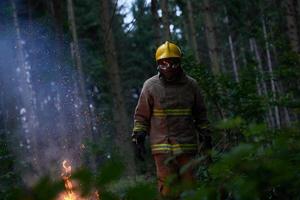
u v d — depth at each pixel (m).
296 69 8.91
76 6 29.92
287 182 1.33
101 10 17.30
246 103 8.08
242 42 30.23
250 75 10.29
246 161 1.27
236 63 32.75
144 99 4.75
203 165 3.32
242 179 1.23
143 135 4.74
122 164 0.96
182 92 4.73
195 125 4.93
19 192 0.92
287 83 9.23
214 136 5.43
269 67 25.75
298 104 3.11
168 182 1.35
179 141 4.62
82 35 29.98
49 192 0.92
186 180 1.34
